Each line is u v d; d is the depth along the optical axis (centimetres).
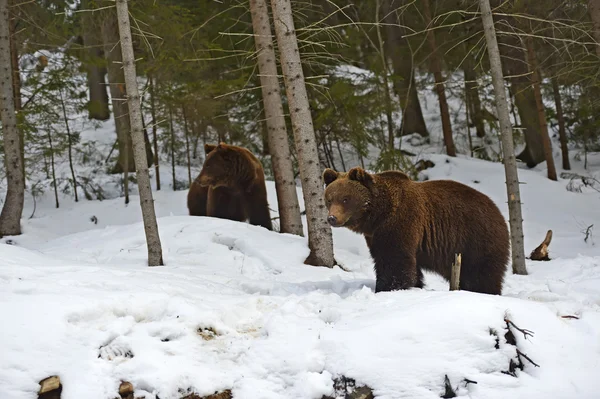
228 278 778
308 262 976
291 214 1185
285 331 508
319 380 461
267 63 1167
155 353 474
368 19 2361
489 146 2355
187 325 505
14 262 655
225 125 1958
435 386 453
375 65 1948
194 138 2188
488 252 685
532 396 452
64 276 604
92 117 2461
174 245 1024
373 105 1906
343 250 1164
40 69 1941
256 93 1847
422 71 2462
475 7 1769
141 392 452
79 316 489
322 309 556
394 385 452
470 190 704
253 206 1238
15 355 446
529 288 845
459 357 468
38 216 1773
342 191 656
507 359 473
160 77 1858
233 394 464
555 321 512
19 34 1766
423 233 674
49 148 1891
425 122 2609
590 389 458
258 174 1246
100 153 2220
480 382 458
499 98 1044
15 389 429
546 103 2516
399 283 658
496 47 1039
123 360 469
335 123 1923
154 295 540
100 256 981
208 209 1282
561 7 1576
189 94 1853
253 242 1033
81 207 1788
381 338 480
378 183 667
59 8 1872
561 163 2183
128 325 492
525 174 1953
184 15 1786
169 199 1812
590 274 945
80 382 444
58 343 463
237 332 518
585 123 2119
